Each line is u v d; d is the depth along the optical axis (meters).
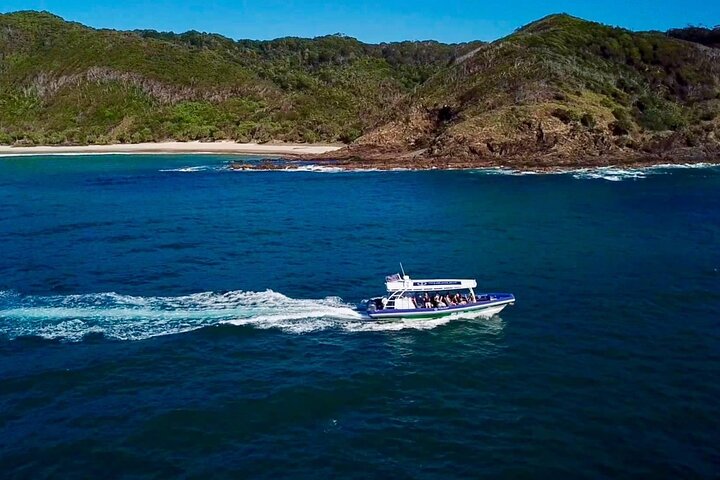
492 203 80.94
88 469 25.70
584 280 48.47
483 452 26.56
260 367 34.38
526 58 149.75
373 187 97.81
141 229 69.12
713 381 32.44
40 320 41.38
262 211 79.12
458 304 41.03
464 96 143.50
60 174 126.12
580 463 25.84
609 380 32.62
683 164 116.62
